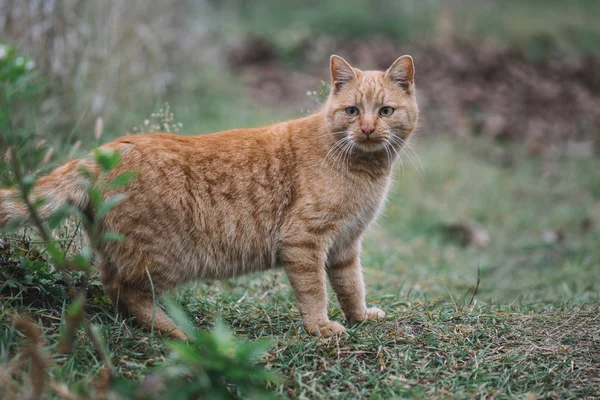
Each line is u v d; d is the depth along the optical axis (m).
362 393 2.65
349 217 3.39
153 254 3.07
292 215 3.31
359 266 3.62
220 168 3.22
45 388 2.30
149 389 2.17
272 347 2.98
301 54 11.64
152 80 6.93
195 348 2.69
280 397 2.53
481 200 7.59
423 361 2.94
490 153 9.10
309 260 3.29
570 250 6.24
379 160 3.50
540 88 11.36
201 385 2.20
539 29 13.95
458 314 3.55
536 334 3.28
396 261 5.51
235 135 3.38
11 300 2.94
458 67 11.63
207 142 3.28
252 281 4.21
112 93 5.86
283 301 3.87
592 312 3.62
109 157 2.38
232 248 3.27
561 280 5.24
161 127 4.65
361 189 3.41
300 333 3.27
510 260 6.05
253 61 11.36
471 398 2.64
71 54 5.45
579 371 2.89
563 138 9.87
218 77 9.41
